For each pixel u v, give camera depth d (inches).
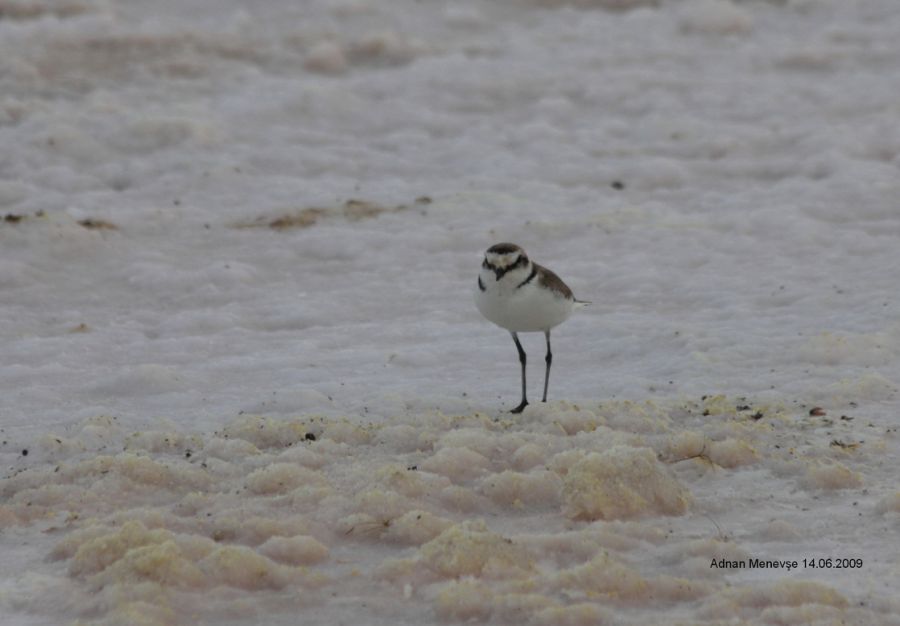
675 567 287.7
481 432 373.1
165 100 951.0
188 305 595.8
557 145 863.1
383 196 757.9
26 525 325.1
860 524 315.6
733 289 587.5
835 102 940.0
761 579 280.7
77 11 1179.3
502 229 688.4
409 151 860.0
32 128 852.6
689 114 928.3
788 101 950.4
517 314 407.8
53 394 459.5
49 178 779.4
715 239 665.6
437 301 594.9
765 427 392.8
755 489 344.5
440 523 310.0
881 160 817.5
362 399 444.8
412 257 655.8
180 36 1112.8
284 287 618.2
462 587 267.1
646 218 708.0
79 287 610.9
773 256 639.1
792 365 475.5
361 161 834.2
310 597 274.1
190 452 381.7
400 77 1019.3
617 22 1210.6
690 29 1180.5
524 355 424.2
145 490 345.4
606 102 966.4
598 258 647.1
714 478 353.7
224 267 629.6
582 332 539.5
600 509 319.0
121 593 265.0
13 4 1170.6
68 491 340.2
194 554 288.8
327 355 512.4
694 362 478.9
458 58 1070.4
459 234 681.6
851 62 1066.1
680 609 266.4
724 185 786.8
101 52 1059.9
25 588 279.6
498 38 1164.5
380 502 321.4
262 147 853.8
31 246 643.5
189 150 835.4
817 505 331.6
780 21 1218.6
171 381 470.3
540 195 759.7
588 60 1072.8
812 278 597.0
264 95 959.0
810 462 355.6
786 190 751.1
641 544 301.7
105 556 286.7
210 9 1229.1
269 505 328.2
